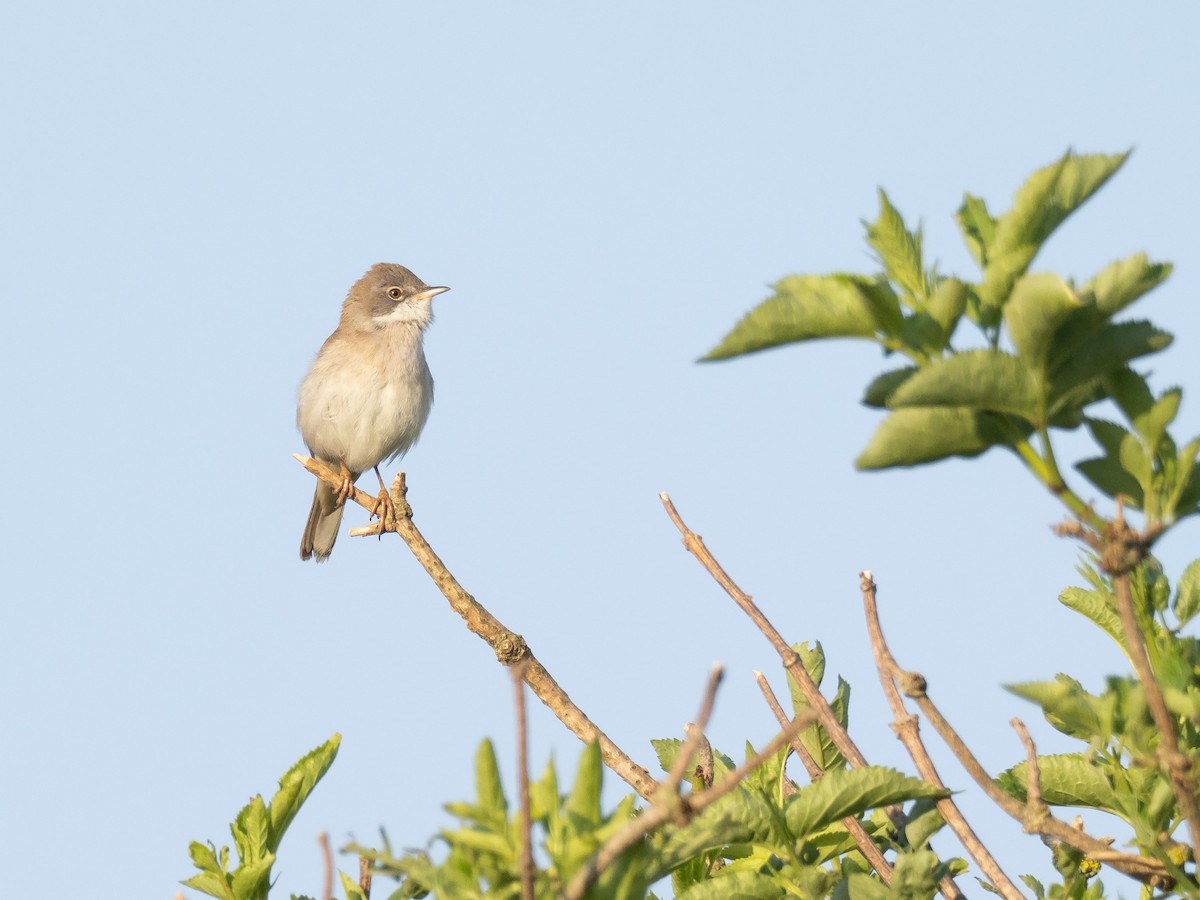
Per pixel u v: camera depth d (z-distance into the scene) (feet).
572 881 12.82
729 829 18.83
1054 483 15.39
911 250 16.66
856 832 20.81
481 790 13.93
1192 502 16.21
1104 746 18.79
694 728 12.01
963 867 22.59
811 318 15.99
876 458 15.83
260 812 20.61
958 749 18.08
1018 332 14.76
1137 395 16.31
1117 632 19.86
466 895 13.75
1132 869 17.99
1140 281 14.80
